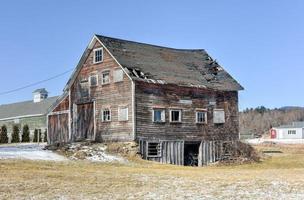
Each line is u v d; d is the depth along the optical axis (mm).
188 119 46406
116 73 44156
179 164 44969
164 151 43938
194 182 24703
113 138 43781
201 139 47250
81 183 23859
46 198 19703
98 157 38906
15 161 32594
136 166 35625
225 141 48844
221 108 49500
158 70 46219
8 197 19812
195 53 55156
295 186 23047
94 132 45750
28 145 55531
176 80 45875
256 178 26719
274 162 47781
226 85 50188
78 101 47812
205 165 46656
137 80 42406
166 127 44500
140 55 47500
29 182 23750
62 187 22531
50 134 50812
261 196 20219
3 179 24531
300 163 46781
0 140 69688
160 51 51094
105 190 21891
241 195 20484
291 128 125438
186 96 46562
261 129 194375
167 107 44812
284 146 82438
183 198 19766
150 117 43406
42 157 36719
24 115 77688
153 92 43938
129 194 20797
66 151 40688
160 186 23250
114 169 31531
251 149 49156
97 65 46188
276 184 23750
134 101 42281
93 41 46406
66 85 48844
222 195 20500
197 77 49062
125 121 42844
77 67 47750
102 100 45312
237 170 35625
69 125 48438
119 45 47000
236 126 50656
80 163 34625
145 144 42562
